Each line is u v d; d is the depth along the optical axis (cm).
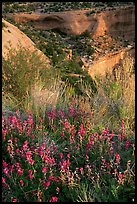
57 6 5881
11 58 915
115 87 766
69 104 711
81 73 1664
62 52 2839
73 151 538
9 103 741
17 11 5484
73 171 509
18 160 512
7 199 455
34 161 500
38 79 919
